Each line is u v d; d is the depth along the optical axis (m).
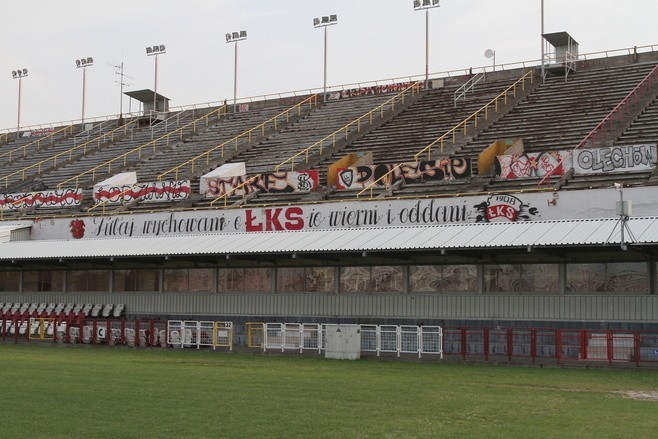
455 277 36.28
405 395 19.86
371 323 37.94
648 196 33.59
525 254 34.75
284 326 34.19
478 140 51.38
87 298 46.12
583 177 40.22
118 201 52.75
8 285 48.91
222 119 74.06
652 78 54.38
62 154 75.06
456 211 37.03
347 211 39.38
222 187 49.78
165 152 67.06
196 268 42.84
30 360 28.81
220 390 20.34
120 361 29.12
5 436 14.61
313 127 63.81
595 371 27.02
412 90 65.38
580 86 56.78
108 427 15.41
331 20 72.19
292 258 38.88
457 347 30.58
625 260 32.81
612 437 14.77
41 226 49.00
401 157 51.75
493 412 17.45
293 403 18.30
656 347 27.47
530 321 34.47
